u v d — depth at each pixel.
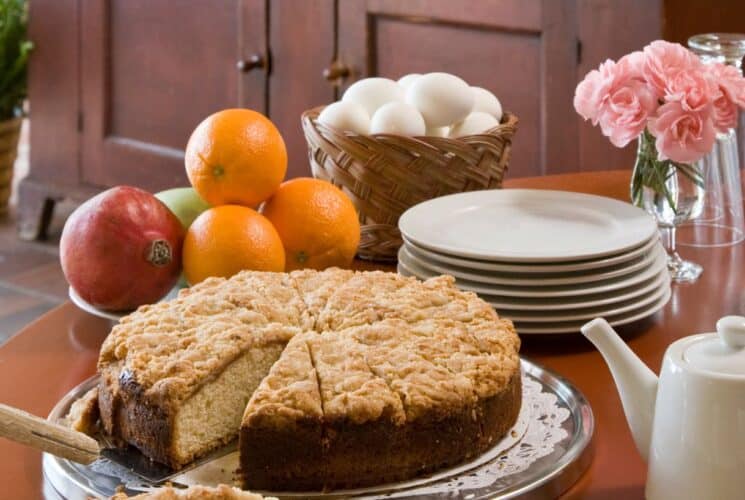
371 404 1.27
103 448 1.33
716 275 1.63
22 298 2.99
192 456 1.32
